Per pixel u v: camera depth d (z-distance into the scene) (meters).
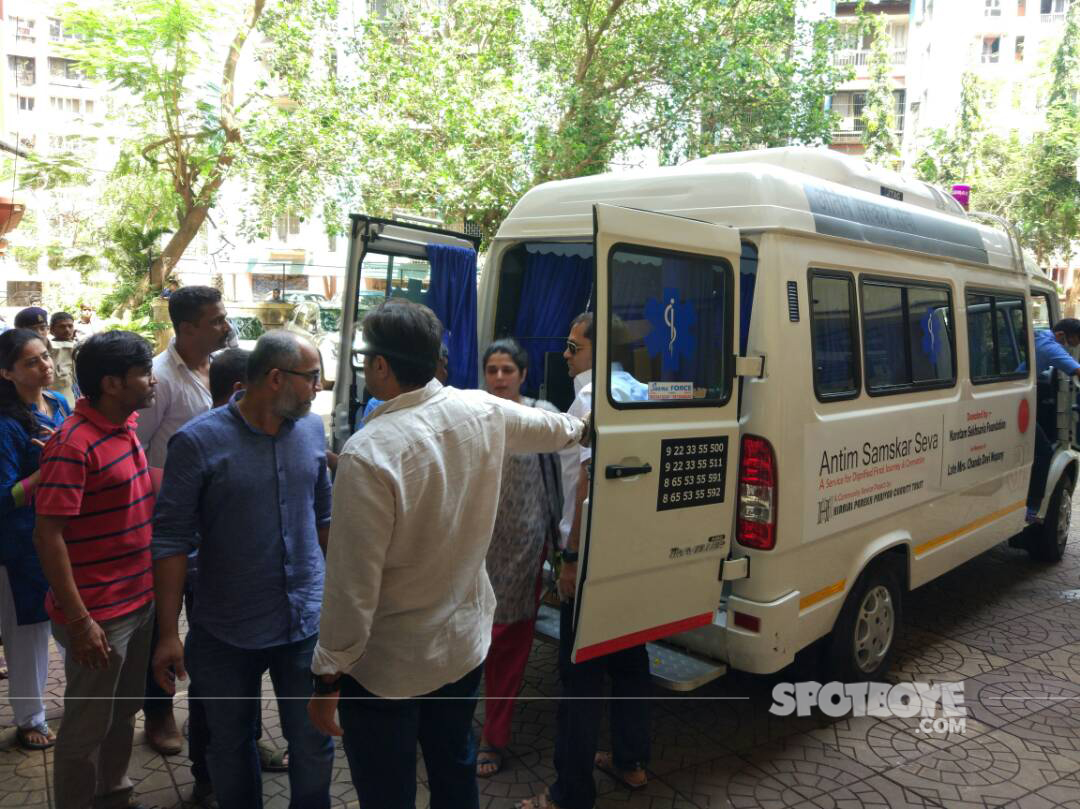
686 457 3.10
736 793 3.33
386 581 2.14
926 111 41.12
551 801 3.09
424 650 2.17
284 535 2.69
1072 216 27.45
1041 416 6.63
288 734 2.73
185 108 16.86
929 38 40.69
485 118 12.07
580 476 3.11
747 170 3.52
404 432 2.09
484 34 14.02
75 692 2.75
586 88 13.12
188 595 3.31
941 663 4.62
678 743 3.73
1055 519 6.45
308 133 12.46
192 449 2.61
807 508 3.52
